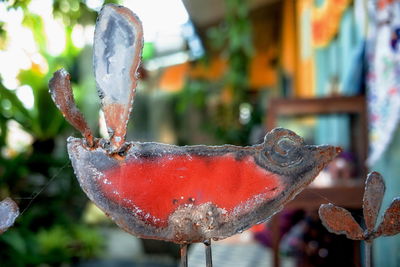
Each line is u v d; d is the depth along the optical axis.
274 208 0.70
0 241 2.92
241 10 4.72
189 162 0.69
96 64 0.67
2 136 3.07
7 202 0.69
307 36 4.35
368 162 2.16
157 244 4.72
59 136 4.42
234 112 6.47
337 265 2.18
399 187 2.06
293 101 2.42
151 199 0.69
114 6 0.66
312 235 2.24
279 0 5.68
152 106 9.28
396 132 2.08
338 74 3.34
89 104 4.55
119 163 0.68
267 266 2.88
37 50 2.12
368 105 2.30
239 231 0.69
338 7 2.94
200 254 3.34
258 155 0.70
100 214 6.30
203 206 0.69
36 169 3.95
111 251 4.99
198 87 6.77
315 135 4.90
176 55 7.93
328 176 2.28
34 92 3.90
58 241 3.93
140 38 0.65
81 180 0.68
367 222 0.68
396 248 2.06
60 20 1.97
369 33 2.21
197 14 5.21
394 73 1.86
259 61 7.57
